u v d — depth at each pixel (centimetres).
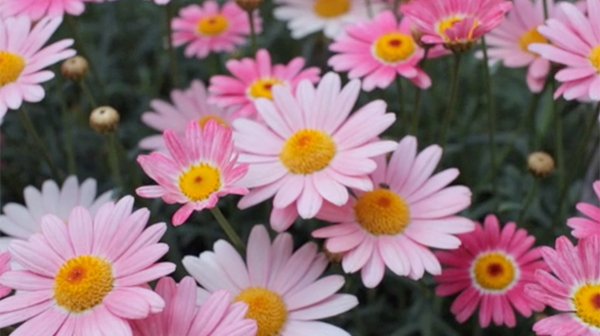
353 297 52
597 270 50
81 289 49
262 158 54
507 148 63
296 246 62
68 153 66
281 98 55
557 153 63
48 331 49
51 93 69
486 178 65
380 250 52
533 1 64
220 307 49
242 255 54
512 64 61
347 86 54
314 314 52
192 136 52
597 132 63
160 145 64
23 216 58
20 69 57
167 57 72
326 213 53
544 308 54
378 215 53
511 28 62
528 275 55
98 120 58
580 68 54
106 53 73
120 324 48
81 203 59
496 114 70
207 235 63
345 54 60
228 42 68
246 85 61
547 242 60
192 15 69
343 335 51
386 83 57
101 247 50
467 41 54
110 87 71
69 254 50
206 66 73
